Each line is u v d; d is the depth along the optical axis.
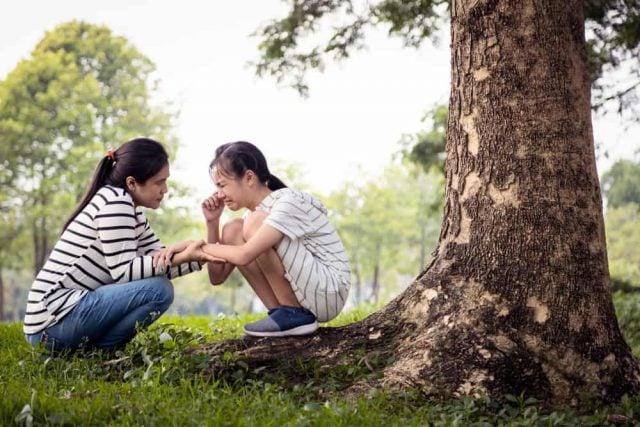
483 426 3.95
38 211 34.94
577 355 4.76
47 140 36.91
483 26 5.19
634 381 4.86
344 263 4.98
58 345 4.89
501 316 4.82
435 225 52.22
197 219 39.62
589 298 4.88
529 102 5.05
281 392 4.49
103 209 4.79
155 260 4.80
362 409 3.98
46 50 40.56
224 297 63.09
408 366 4.67
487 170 5.09
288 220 4.71
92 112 37.03
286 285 4.86
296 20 9.99
